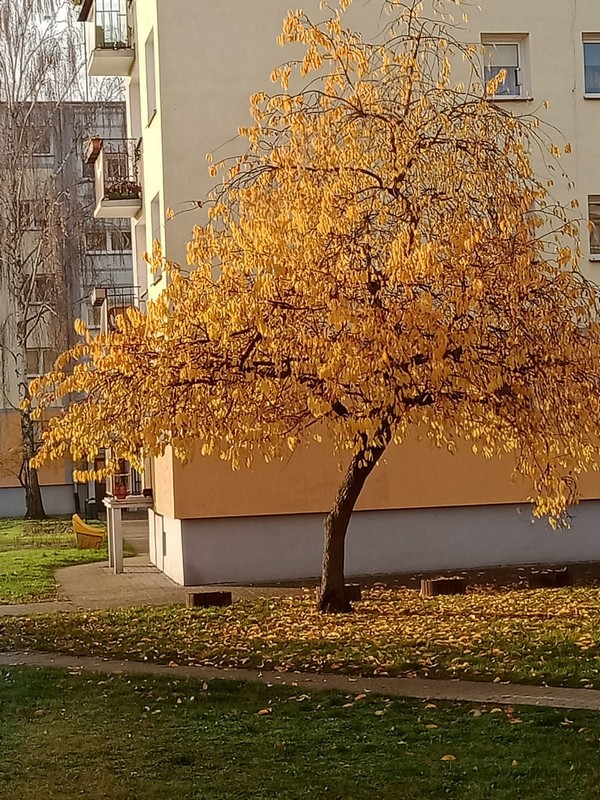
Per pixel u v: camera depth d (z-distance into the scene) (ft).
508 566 70.49
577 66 72.43
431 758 26.84
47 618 54.44
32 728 31.48
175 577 69.10
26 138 131.13
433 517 69.97
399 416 46.88
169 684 37.22
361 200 46.29
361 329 43.34
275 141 52.60
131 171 80.84
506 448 52.95
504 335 46.19
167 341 48.29
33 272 131.85
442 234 46.44
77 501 145.48
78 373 49.80
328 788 24.63
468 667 38.55
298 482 67.56
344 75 49.21
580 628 46.29
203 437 49.75
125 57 81.66
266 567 67.36
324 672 39.01
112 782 25.45
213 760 27.25
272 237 45.50
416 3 51.39
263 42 68.18
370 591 61.11
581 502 71.77
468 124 48.49
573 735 28.37
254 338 46.91
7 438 144.36
